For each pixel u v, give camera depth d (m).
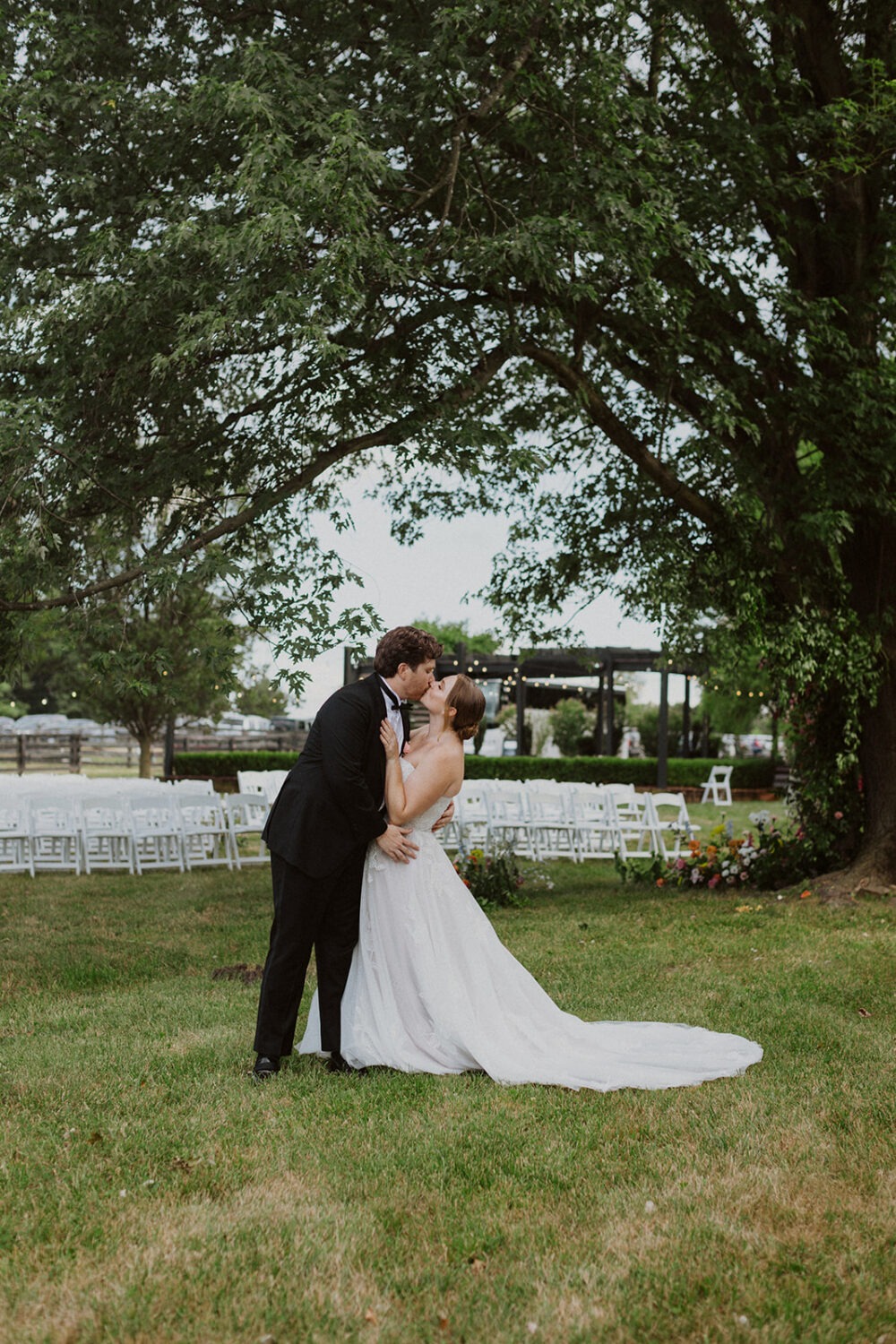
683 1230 3.00
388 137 7.38
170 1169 3.41
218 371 7.91
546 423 11.14
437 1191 3.26
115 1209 3.12
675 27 9.27
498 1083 4.27
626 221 7.67
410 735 4.66
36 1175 3.36
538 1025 4.61
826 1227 3.04
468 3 6.92
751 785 26.39
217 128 7.18
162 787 13.62
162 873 11.99
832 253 9.36
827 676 9.32
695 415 9.71
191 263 6.94
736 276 9.01
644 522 10.08
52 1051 4.74
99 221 7.43
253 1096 4.11
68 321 6.73
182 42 8.11
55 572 7.12
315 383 7.68
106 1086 4.25
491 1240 2.93
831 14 8.95
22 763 28.83
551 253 7.42
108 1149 3.58
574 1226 3.04
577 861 13.14
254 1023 5.24
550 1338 2.47
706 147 8.91
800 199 9.30
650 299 7.95
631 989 5.98
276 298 6.18
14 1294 2.64
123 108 7.31
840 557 9.73
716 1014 5.41
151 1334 2.47
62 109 7.07
